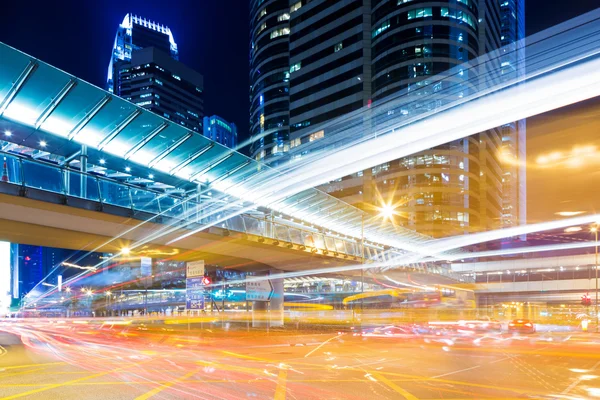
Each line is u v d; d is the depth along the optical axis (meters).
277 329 42.78
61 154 28.45
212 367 15.20
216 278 109.19
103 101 25.34
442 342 28.19
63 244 29.81
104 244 30.31
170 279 114.12
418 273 68.25
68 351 21.00
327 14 122.19
